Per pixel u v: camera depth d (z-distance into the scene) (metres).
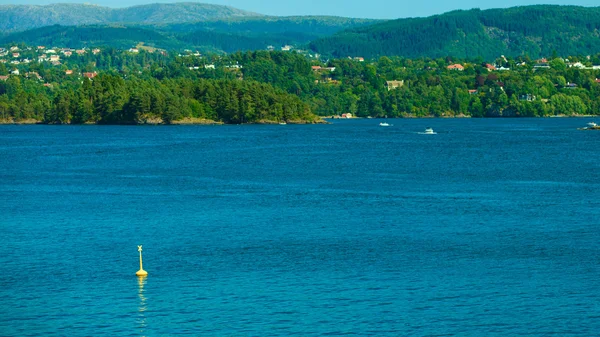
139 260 186.38
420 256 190.00
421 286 165.38
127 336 139.12
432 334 139.75
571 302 155.12
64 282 168.88
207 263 183.75
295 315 148.50
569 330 141.38
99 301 156.50
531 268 178.75
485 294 160.00
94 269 179.00
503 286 165.12
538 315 148.25
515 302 155.38
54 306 153.88
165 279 170.75
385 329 141.88
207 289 163.75
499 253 192.75
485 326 143.25
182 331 141.25
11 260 187.00
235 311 150.75
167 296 159.25
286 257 189.38
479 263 183.25
